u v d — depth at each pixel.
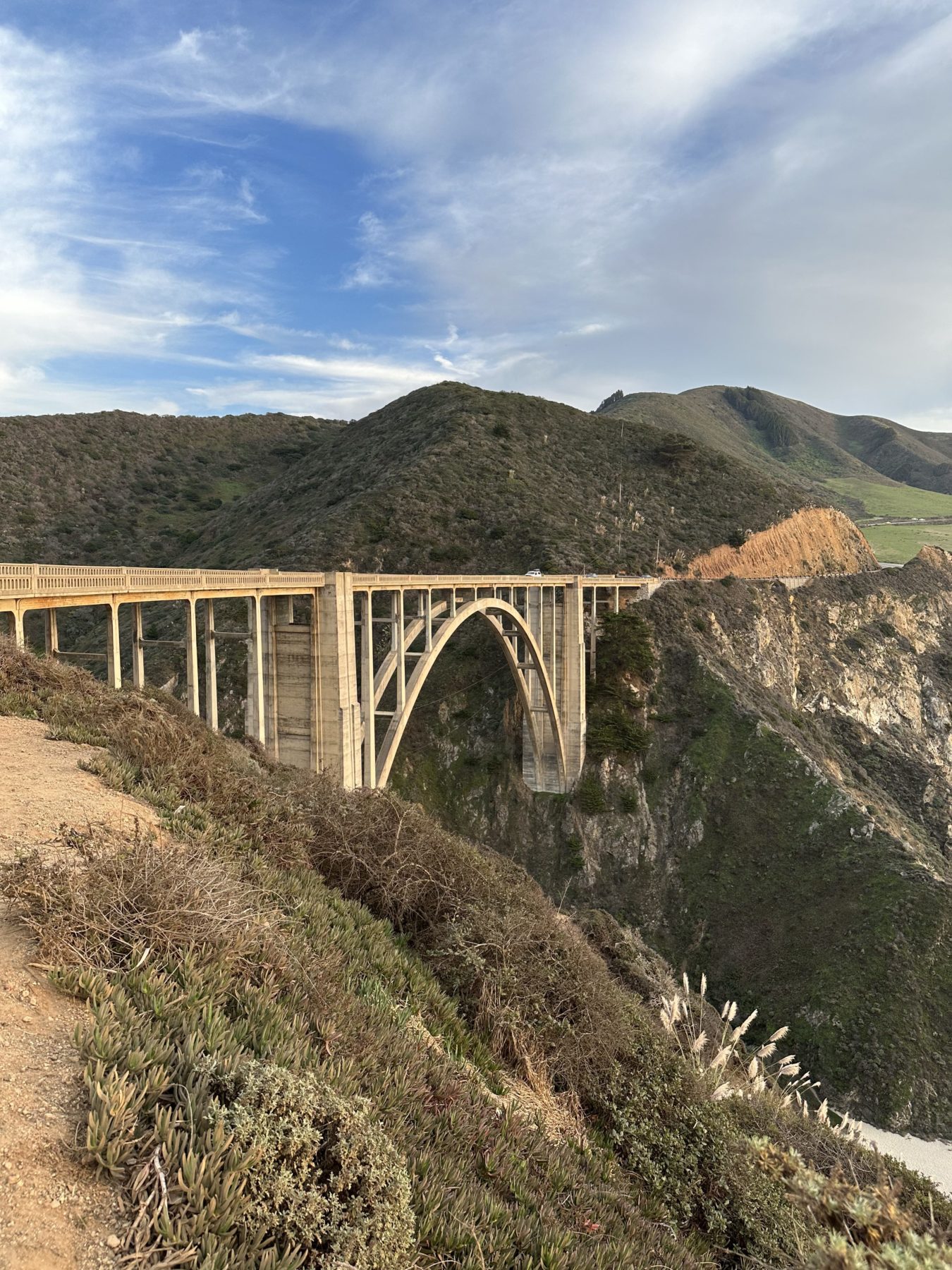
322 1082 4.41
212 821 8.59
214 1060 3.96
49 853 5.93
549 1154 6.13
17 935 4.74
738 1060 12.38
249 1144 3.56
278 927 6.55
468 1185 4.75
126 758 9.62
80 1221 2.92
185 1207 3.17
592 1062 8.38
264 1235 3.33
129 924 5.03
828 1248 3.20
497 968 8.63
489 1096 6.69
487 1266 4.13
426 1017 7.35
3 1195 2.88
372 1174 3.80
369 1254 3.50
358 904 8.88
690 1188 7.14
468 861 10.75
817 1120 10.66
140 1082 3.64
